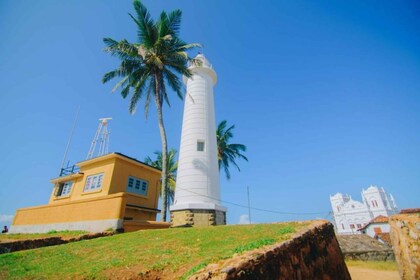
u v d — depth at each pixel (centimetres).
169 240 834
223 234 817
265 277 414
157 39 1969
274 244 529
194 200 1712
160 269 538
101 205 1393
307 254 618
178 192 1819
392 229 930
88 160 2102
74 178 2195
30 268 688
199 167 1836
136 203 2031
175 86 2059
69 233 1334
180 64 2014
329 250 787
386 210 5500
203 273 386
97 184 1966
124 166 2031
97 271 583
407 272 776
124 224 1298
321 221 905
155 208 2238
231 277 349
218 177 1939
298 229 730
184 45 2053
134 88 2023
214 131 2141
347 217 6025
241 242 653
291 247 555
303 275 542
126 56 1956
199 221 1611
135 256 676
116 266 602
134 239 938
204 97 2231
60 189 2305
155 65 1966
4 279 606
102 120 2884
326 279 655
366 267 1733
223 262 425
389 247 2253
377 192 5725
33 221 1784
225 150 3566
